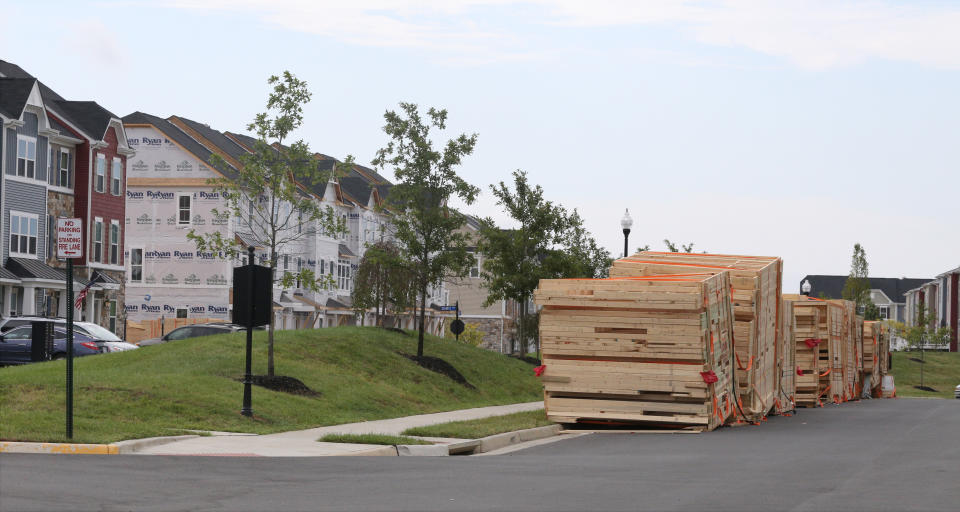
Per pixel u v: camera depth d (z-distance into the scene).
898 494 11.08
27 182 48.25
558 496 10.84
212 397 20.83
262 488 11.34
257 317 20.30
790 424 24.22
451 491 11.23
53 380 20.58
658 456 15.79
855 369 43.50
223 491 11.04
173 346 29.17
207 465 13.52
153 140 62.06
